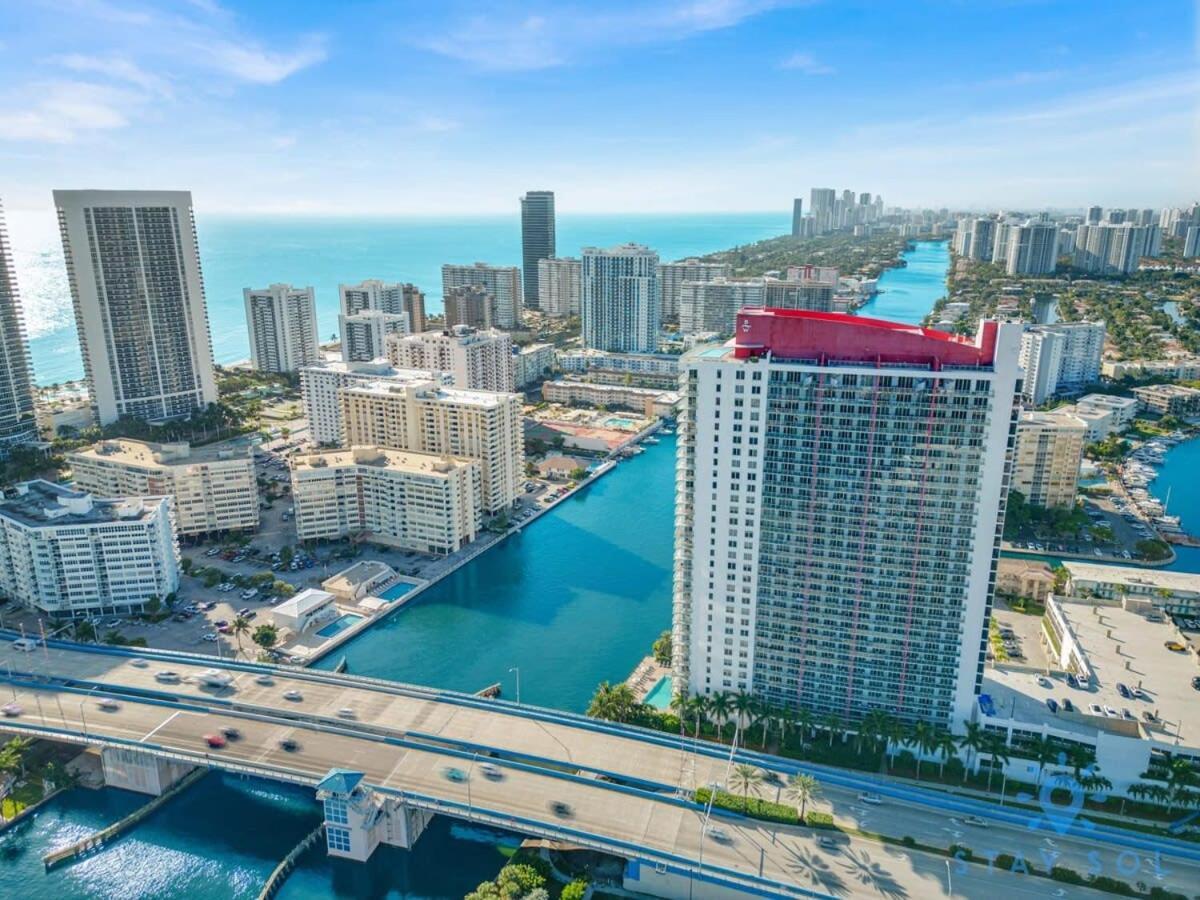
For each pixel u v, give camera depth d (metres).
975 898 186.50
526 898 191.75
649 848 198.50
